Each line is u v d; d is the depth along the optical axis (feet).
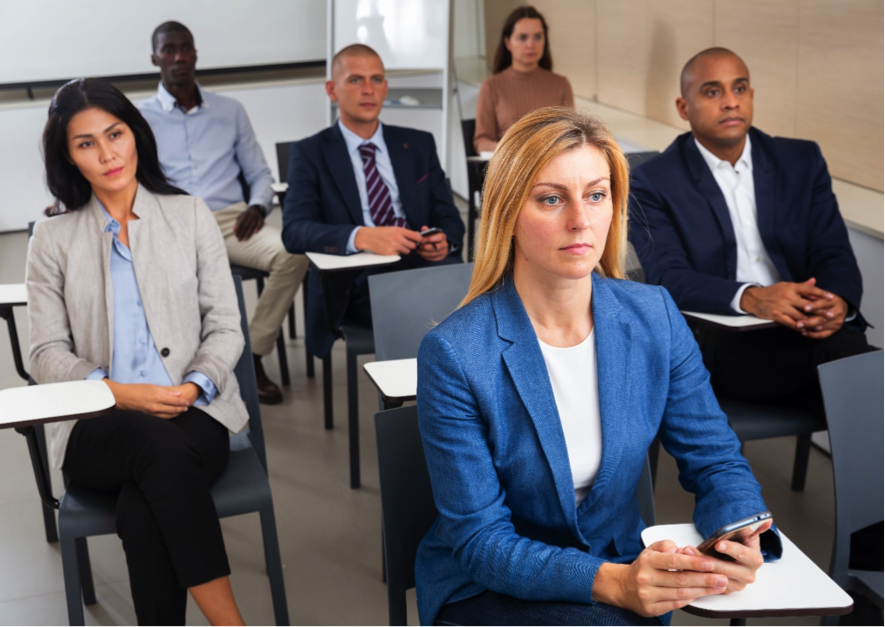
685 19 13.56
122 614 6.95
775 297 7.17
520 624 4.09
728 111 8.01
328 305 8.87
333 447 9.72
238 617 5.78
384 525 4.84
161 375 6.74
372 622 6.86
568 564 4.00
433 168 10.35
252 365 7.09
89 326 6.68
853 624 6.08
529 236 4.12
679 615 6.84
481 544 4.17
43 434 8.00
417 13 16.71
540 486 4.33
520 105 15.84
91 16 19.24
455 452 4.25
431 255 9.29
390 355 6.88
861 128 10.05
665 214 8.34
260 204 12.09
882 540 6.16
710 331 7.71
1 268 16.70
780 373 7.37
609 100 16.76
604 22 16.42
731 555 3.71
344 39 17.34
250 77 20.79
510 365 4.29
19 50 18.93
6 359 12.29
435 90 16.97
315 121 20.98
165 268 6.78
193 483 5.74
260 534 8.13
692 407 4.63
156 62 12.51
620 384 4.42
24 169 19.17
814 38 10.62
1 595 7.20
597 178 4.03
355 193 9.87
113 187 6.57
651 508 5.33
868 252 8.75
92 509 5.86
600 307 4.45
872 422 5.36
